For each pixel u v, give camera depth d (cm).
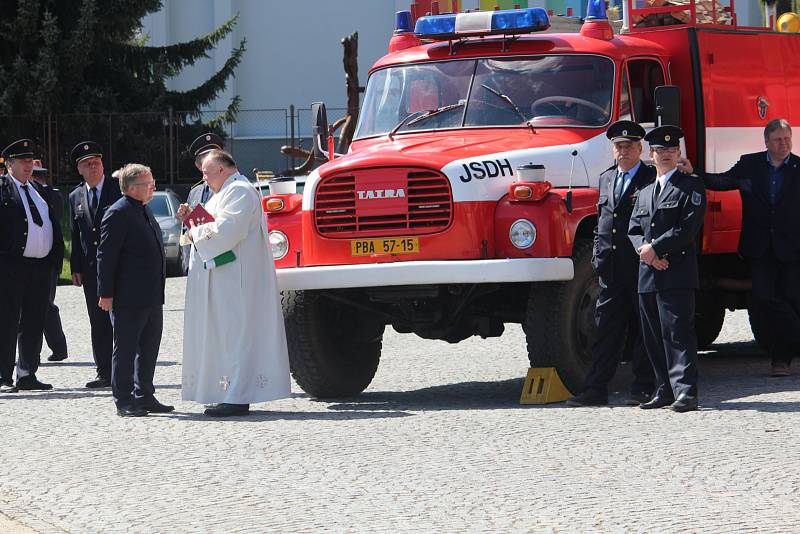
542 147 1516
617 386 1648
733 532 891
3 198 1733
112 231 1483
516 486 1044
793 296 1641
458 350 2112
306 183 1514
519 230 1429
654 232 1370
